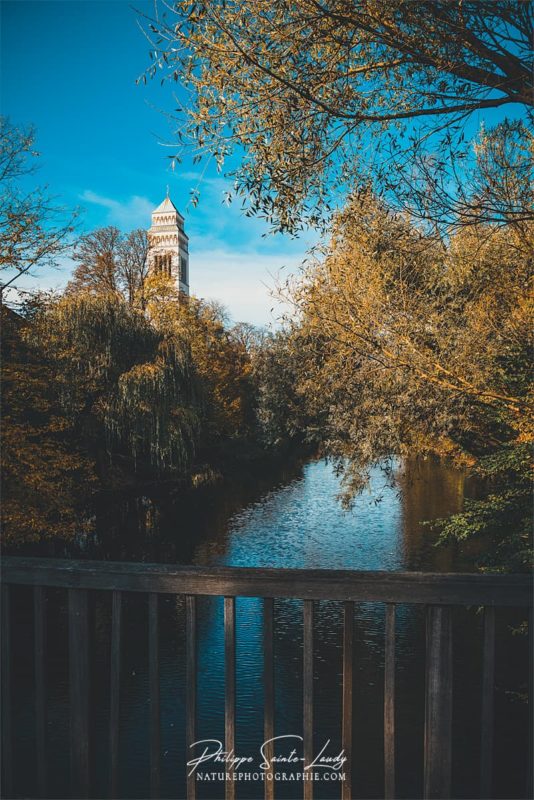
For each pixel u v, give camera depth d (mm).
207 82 3594
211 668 10188
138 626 11984
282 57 3553
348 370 9242
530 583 2020
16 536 12719
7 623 2322
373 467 11531
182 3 3348
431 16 3357
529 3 3203
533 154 4691
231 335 42562
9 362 13812
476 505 8617
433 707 2070
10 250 11562
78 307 20406
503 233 6348
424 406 8156
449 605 2062
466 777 6707
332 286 7812
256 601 13742
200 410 24391
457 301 7277
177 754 7199
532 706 2047
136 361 22047
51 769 6688
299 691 9305
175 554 17172
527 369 7211
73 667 2268
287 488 28938
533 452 7438
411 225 6422
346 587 2090
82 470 17156
